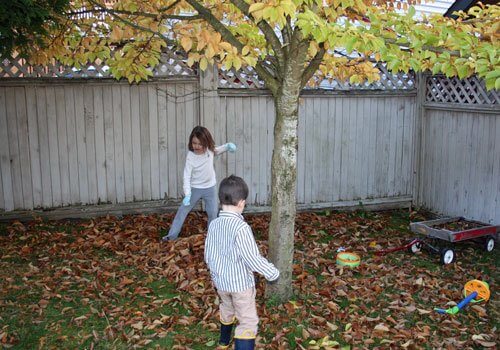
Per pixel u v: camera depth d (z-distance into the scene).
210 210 6.79
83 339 4.31
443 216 8.34
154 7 6.12
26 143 7.34
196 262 5.98
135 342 4.29
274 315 4.70
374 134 8.66
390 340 4.38
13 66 7.32
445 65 4.34
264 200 8.31
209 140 6.49
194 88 7.81
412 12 4.54
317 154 8.43
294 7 3.67
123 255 6.22
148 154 7.83
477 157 7.61
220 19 6.19
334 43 3.87
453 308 4.88
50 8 5.40
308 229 7.51
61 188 7.57
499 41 4.80
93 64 7.42
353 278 5.68
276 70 5.03
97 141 7.61
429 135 8.60
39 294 5.11
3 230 7.05
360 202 8.73
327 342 4.27
